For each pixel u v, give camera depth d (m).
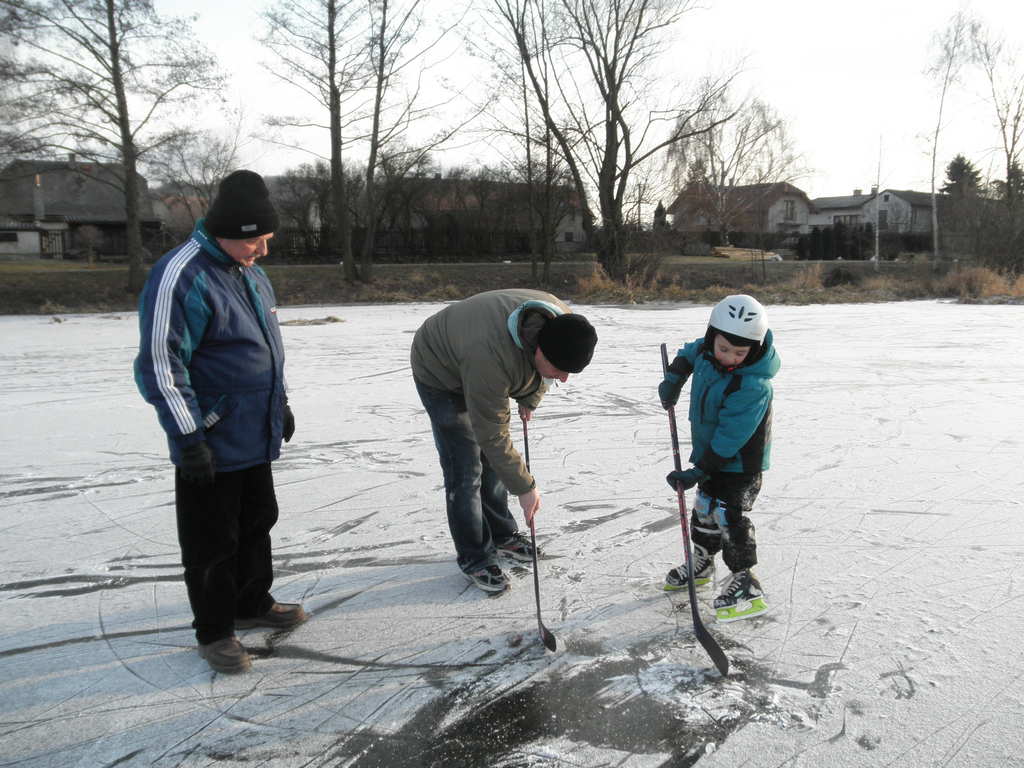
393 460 5.38
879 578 3.29
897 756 2.14
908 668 2.58
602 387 8.13
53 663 2.76
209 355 2.60
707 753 2.18
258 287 2.76
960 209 31.38
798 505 4.24
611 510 4.26
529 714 2.41
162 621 3.08
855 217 67.88
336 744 2.28
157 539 3.94
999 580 3.24
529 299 3.01
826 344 11.37
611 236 26.77
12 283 22.64
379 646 2.85
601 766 2.15
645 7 25.36
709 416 2.99
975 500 4.27
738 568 3.04
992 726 2.26
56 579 3.47
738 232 47.84
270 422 2.78
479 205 42.41
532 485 2.94
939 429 5.96
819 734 2.25
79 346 12.59
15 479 4.99
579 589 3.29
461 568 3.34
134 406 7.45
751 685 2.52
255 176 2.60
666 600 3.18
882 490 4.48
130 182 22.84
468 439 3.26
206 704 2.50
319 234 37.94
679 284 27.22
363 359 10.56
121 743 2.29
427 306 22.45
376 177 29.30
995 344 11.23
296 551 3.77
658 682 2.56
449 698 2.50
